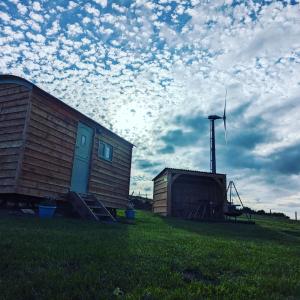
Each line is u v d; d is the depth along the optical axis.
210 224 15.12
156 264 3.97
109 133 14.73
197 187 22.34
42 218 8.99
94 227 8.06
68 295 2.64
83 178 12.68
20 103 10.12
